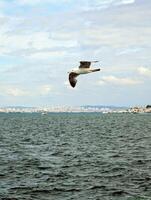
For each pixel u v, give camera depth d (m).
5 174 34.84
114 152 52.50
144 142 69.12
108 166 39.25
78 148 58.81
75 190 28.25
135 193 27.19
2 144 66.50
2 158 46.12
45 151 54.66
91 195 26.73
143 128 121.94
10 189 28.70
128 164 40.56
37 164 41.06
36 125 149.12
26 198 26.05
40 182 31.22
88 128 123.94
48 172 35.94
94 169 37.47
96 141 72.38
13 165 40.25
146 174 34.31
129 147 59.72
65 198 26.00
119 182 30.89
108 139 77.19
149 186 29.28
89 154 50.28
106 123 166.75
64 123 169.25
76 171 36.38
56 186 29.61
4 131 108.12
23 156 48.34
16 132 103.81
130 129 116.25
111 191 27.80
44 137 84.50
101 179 32.22
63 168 38.31
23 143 68.94
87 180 31.86
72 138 80.94
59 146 62.69
